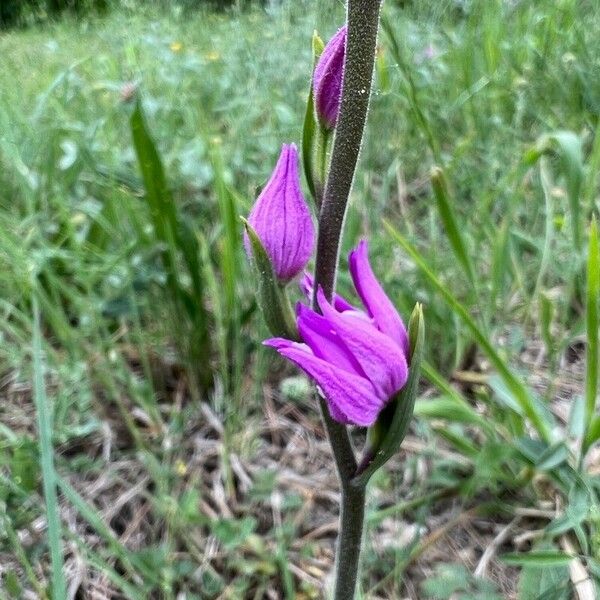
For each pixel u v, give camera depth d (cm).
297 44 32
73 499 13
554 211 22
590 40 29
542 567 13
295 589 15
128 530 16
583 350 20
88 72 34
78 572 15
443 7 32
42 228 22
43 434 11
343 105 9
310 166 10
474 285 17
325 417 10
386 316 9
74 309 21
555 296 21
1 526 15
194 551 15
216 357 20
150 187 18
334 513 16
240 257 21
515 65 26
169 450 17
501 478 16
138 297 20
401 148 25
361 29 8
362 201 22
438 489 16
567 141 17
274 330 9
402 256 23
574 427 15
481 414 18
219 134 27
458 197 23
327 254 9
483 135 25
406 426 9
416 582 15
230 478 17
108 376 17
